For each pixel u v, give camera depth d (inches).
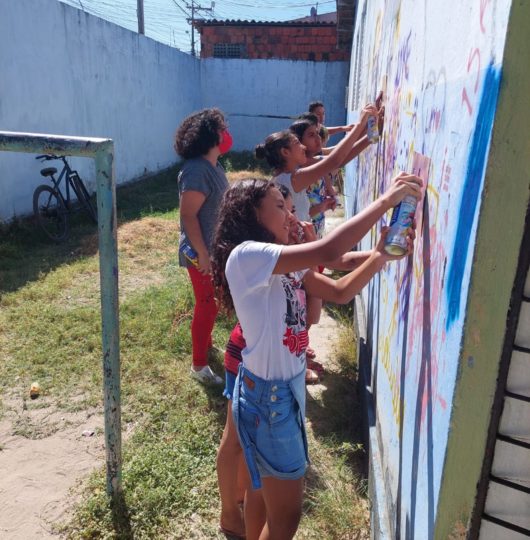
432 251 61.7
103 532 100.5
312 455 123.8
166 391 147.6
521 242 41.9
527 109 39.4
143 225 322.0
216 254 79.3
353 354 168.7
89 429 133.1
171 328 181.9
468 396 47.0
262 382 76.9
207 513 106.1
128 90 469.7
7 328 183.2
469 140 47.8
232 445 92.6
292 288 77.8
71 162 361.7
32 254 268.8
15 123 302.4
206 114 132.8
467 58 50.1
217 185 133.3
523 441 46.4
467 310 45.1
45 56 331.3
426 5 73.3
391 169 105.3
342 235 66.2
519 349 44.5
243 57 718.5
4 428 132.7
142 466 115.0
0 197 291.9
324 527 100.7
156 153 551.8
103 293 96.6
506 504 48.7
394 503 80.7
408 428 72.0
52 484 114.1
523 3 37.9
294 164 130.2
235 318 190.2
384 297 111.2
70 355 167.3
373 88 175.9
